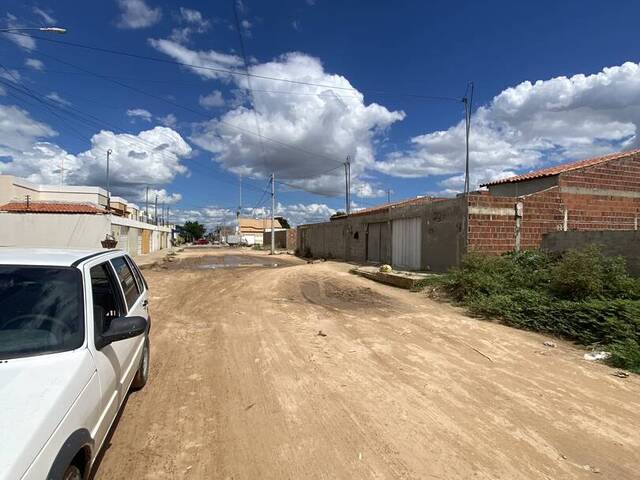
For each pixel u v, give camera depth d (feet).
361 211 115.34
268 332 27.37
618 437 13.78
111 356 11.48
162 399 16.34
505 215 52.01
